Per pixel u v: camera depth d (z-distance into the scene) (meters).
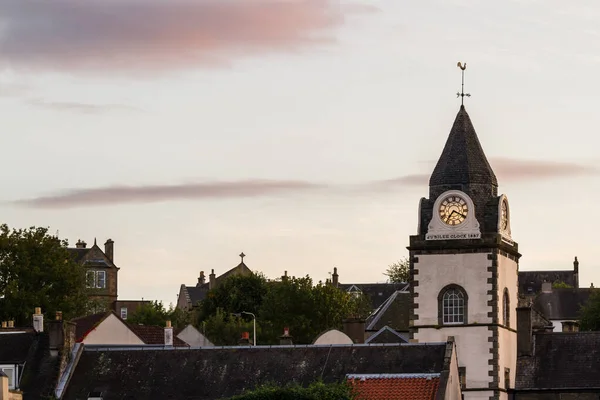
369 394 119.12
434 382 119.31
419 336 141.00
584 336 144.38
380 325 175.38
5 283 186.75
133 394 128.25
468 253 140.88
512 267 145.12
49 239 191.75
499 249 140.88
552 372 142.62
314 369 126.62
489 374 139.00
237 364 129.00
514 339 144.25
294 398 117.00
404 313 176.12
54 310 185.38
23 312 183.75
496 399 138.50
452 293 140.88
